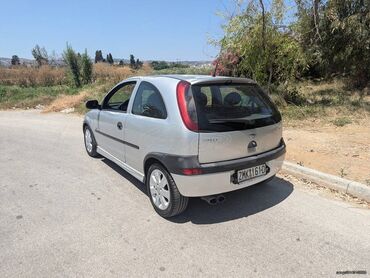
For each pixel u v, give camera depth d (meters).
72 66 21.72
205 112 3.37
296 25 10.42
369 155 5.63
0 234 3.53
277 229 3.54
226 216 3.84
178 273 2.85
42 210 4.08
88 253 3.16
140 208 4.08
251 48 9.73
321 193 4.42
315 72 16.75
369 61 12.84
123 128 4.45
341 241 3.29
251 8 9.34
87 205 4.20
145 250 3.19
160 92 3.72
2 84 22.62
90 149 6.25
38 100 15.84
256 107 3.91
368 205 4.05
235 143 3.49
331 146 6.20
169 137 3.45
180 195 3.57
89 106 5.58
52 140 7.91
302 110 9.26
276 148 4.05
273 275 2.81
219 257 3.06
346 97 11.64
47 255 3.13
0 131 9.30
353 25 11.16
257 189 4.57
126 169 4.63
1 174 5.46
